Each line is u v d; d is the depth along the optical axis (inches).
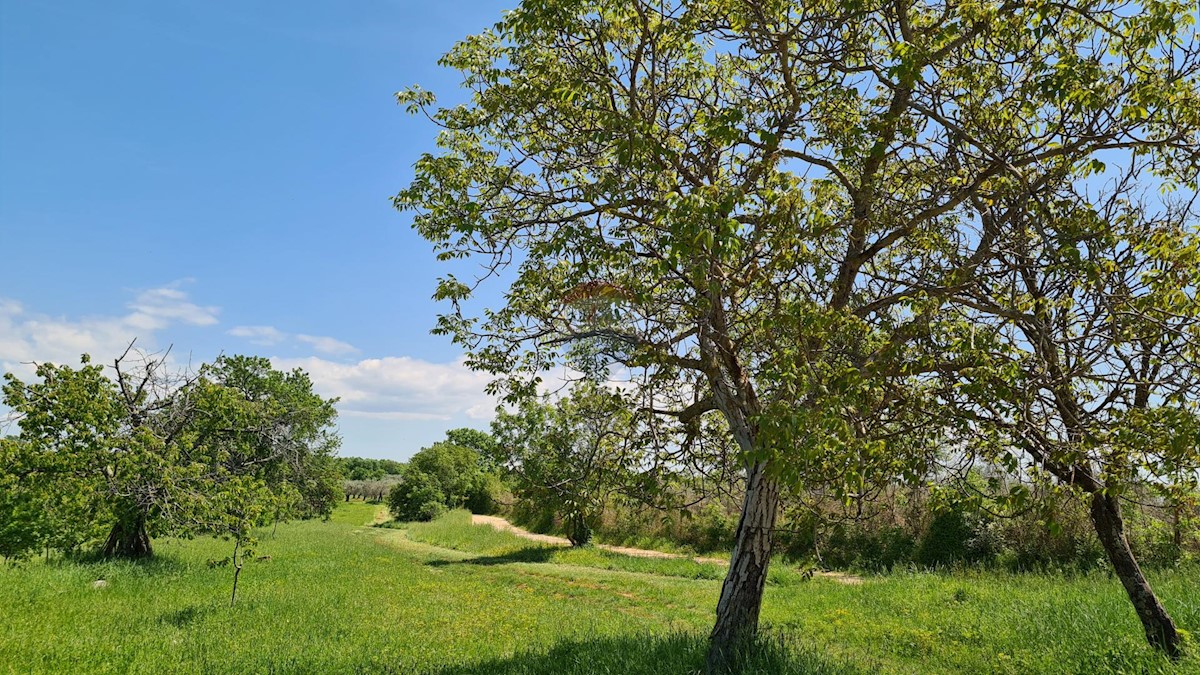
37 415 661.9
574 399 352.2
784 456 197.0
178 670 325.4
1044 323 245.9
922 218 282.0
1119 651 323.9
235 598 556.7
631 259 263.6
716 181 289.9
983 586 602.2
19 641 358.9
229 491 607.8
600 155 297.0
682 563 978.1
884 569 844.6
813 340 243.0
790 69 306.8
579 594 711.7
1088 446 209.8
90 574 644.7
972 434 236.5
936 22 279.9
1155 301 227.5
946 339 241.1
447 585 728.3
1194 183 281.9
